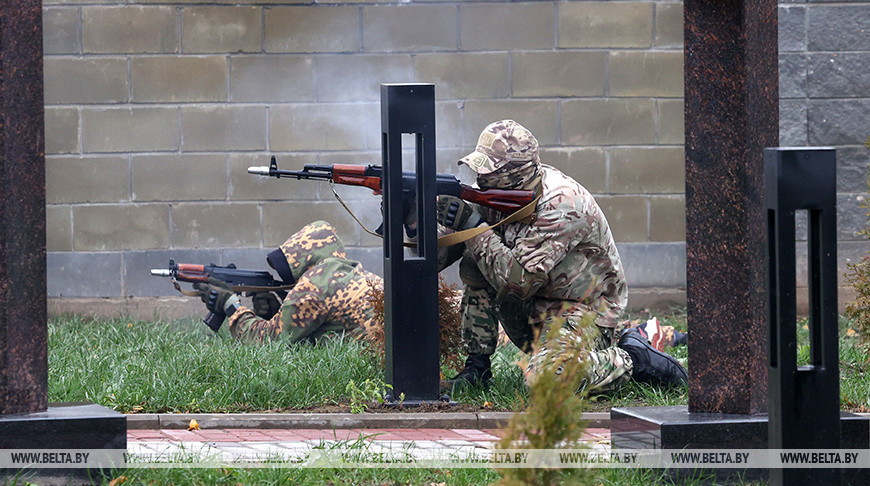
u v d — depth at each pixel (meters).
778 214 10.31
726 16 13.48
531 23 28.61
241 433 15.94
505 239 18.05
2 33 12.55
